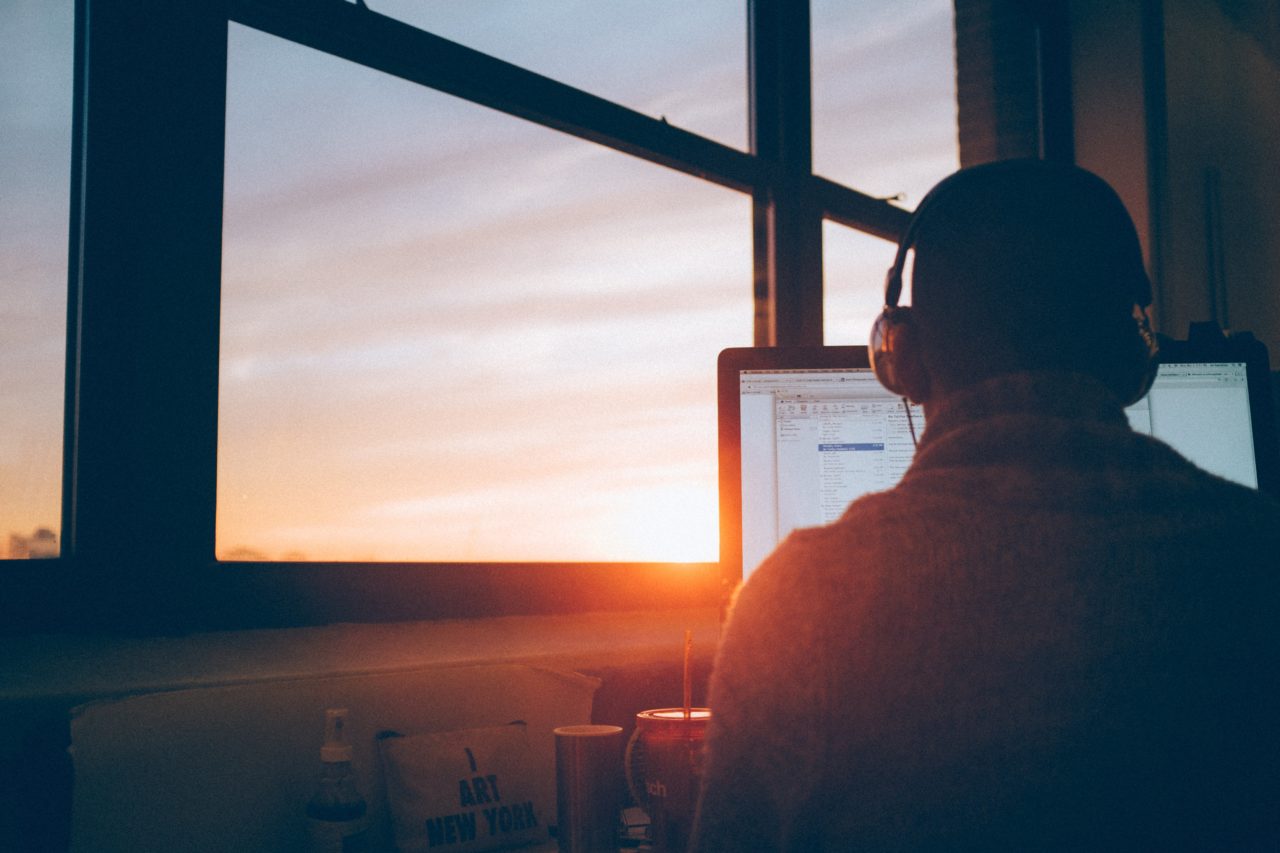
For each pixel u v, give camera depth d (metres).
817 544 0.59
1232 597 0.57
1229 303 2.98
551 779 1.27
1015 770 0.53
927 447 0.64
